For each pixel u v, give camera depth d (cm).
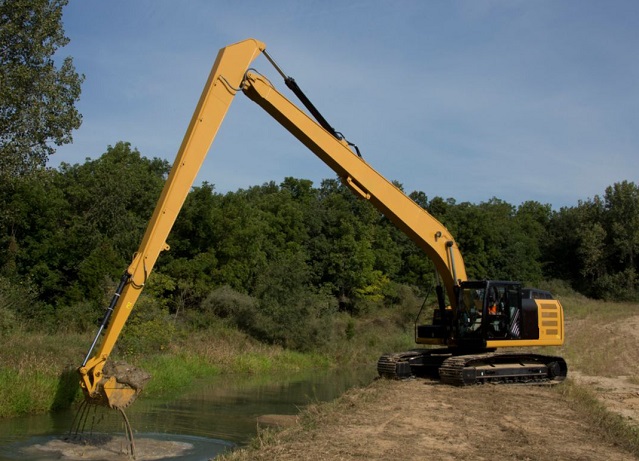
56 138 2247
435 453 921
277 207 5394
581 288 6750
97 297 2838
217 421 1468
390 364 1778
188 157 1170
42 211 3195
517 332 1778
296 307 3459
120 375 1075
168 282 3109
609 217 6950
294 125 1409
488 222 6169
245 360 2803
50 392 1543
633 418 1357
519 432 1080
